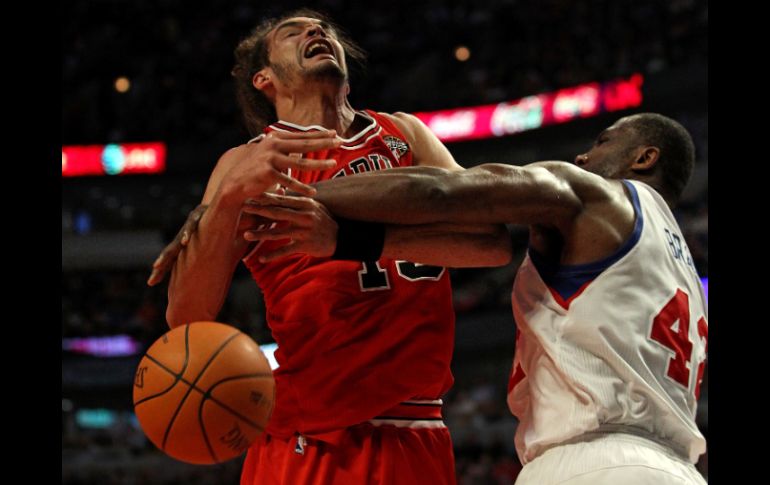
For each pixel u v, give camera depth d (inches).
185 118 860.0
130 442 695.7
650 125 120.3
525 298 106.9
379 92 817.5
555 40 786.2
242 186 99.4
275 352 120.7
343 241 98.7
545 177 100.7
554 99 697.6
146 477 665.6
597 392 97.7
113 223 930.1
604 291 101.1
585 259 102.4
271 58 135.9
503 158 784.3
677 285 106.4
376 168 125.3
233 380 95.5
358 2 927.7
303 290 117.5
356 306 115.8
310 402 114.3
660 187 118.0
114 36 920.9
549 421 101.1
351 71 164.4
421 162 133.5
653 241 105.2
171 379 95.7
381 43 892.0
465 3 911.7
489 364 670.5
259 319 737.6
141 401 97.4
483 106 749.9
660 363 101.2
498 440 602.9
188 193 891.4
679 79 629.3
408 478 112.9
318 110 130.8
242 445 97.8
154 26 927.7
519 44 813.2
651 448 97.9
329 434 112.5
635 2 761.0
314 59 131.0
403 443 114.4
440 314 119.6
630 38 727.1
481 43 851.4
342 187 98.7
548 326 102.6
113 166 842.8
